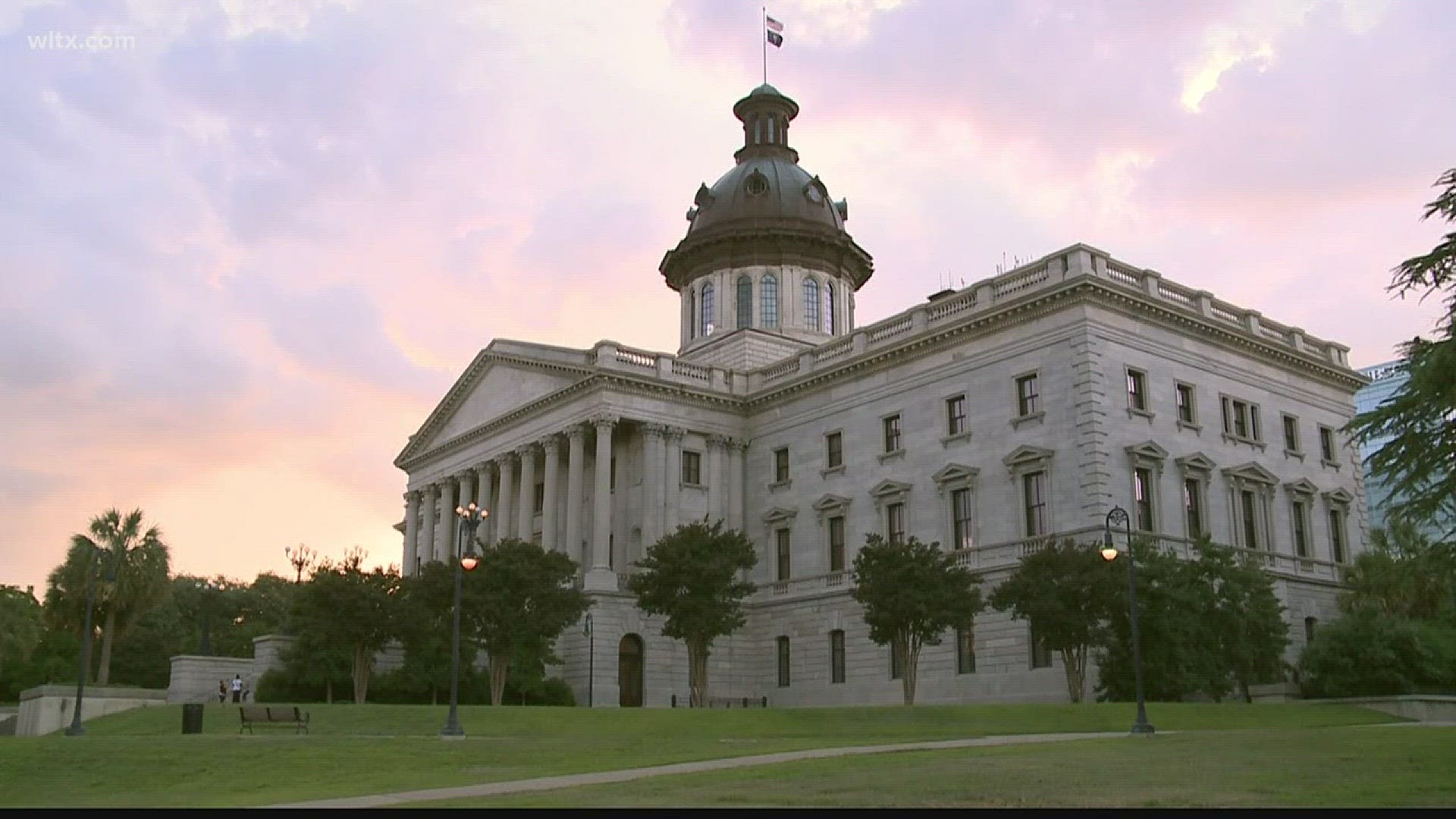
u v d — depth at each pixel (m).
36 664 98.38
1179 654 47.47
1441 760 23.41
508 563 56.59
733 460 74.25
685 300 89.75
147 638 104.12
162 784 27.89
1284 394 65.88
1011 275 60.72
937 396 63.44
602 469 69.44
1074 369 56.34
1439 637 53.47
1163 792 19.33
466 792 22.55
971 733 38.41
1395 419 30.03
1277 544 61.88
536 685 61.31
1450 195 28.78
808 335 85.00
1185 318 59.94
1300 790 19.22
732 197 88.31
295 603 60.34
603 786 22.34
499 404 80.62
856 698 63.97
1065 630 48.38
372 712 44.50
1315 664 53.53
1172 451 57.88
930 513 62.56
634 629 67.56
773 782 21.98
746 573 72.56
